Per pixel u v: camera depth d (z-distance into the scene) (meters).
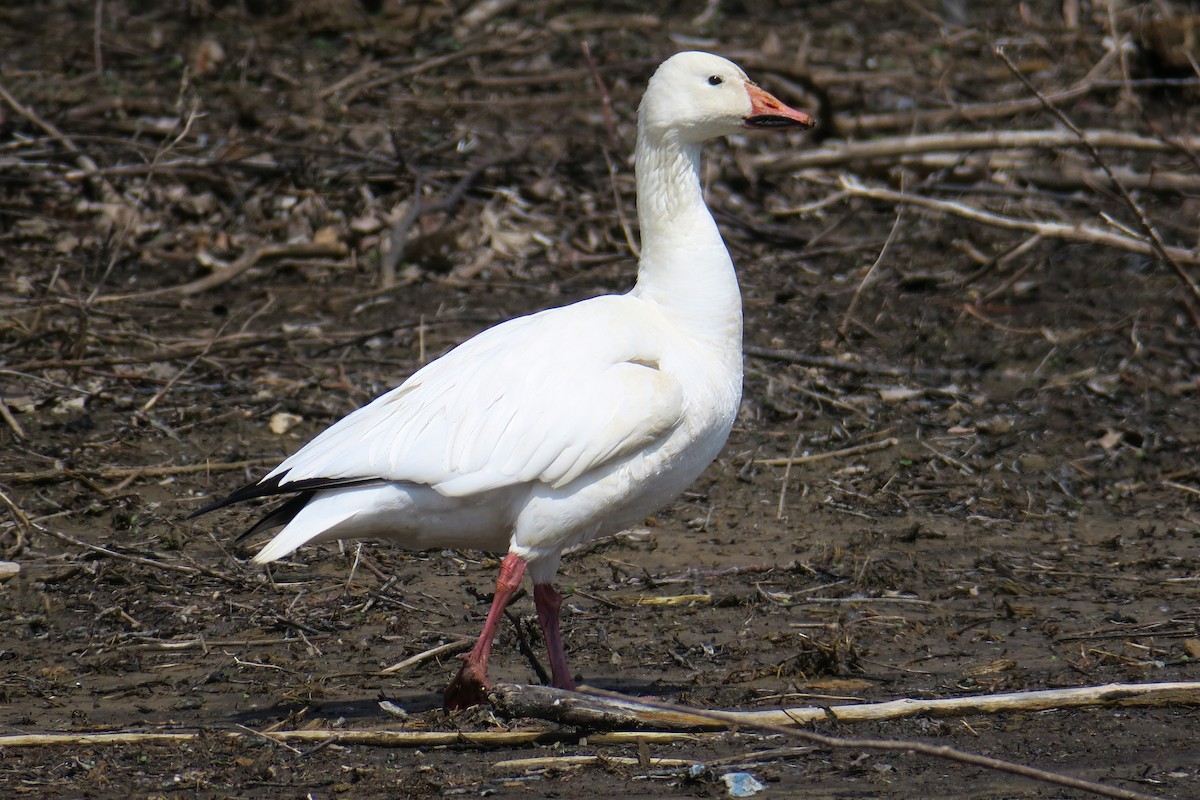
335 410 12.33
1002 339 14.52
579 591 9.52
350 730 7.19
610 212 17.23
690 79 8.22
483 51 20.97
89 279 15.12
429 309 14.83
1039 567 10.03
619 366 7.48
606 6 25.64
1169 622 8.90
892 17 25.58
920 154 18.11
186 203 16.81
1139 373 13.77
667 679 8.12
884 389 13.24
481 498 7.38
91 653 8.42
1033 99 18.59
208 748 7.03
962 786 6.57
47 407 12.13
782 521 10.85
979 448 12.27
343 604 9.19
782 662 8.20
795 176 18.45
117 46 21.73
